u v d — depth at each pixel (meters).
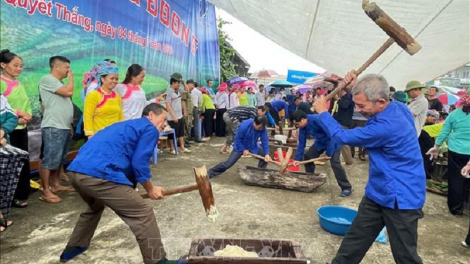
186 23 10.72
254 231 3.74
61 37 5.41
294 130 10.17
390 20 2.41
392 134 2.24
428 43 4.76
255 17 5.53
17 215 3.94
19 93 4.04
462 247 3.57
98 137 2.68
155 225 2.68
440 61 5.38
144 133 2.67
